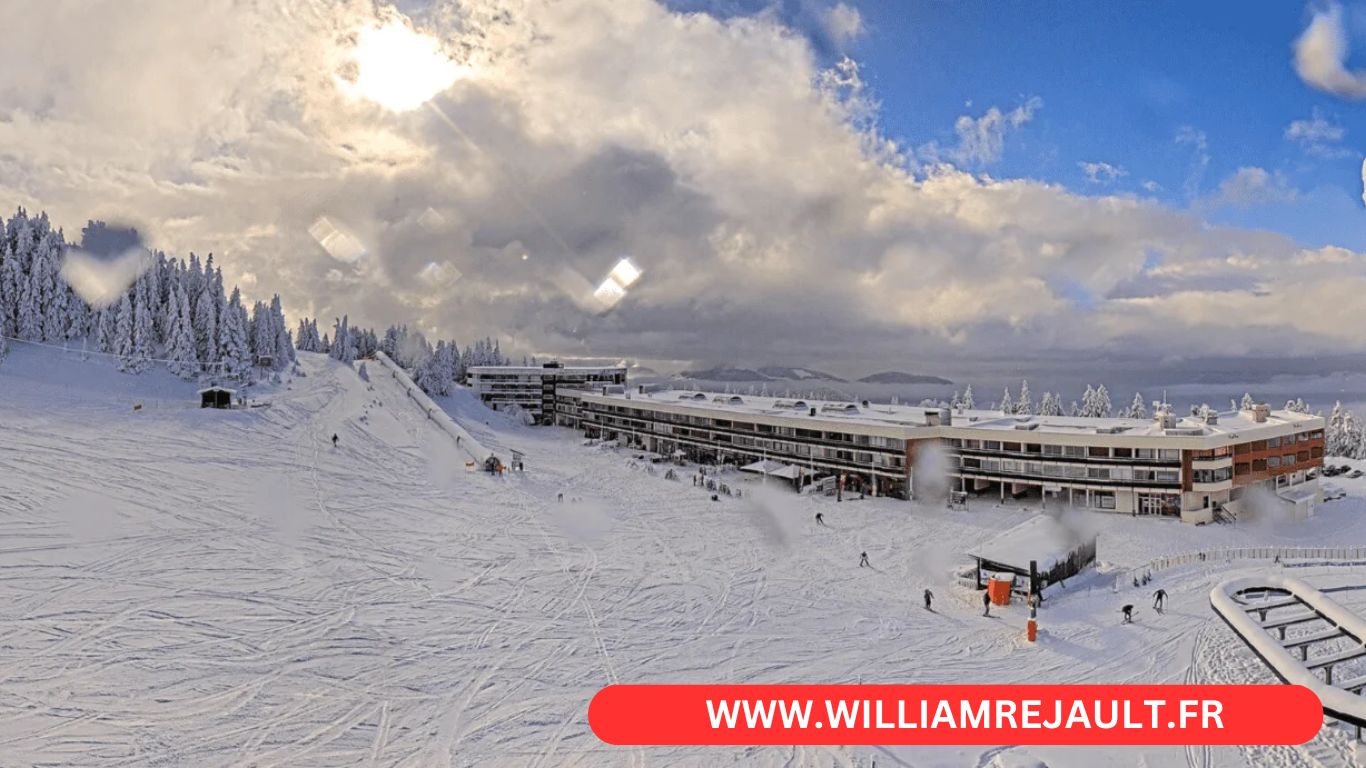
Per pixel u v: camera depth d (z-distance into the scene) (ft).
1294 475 261.24
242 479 229.86
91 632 118.93
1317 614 99.50
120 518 179.63
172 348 352.49
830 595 159.63
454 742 93.30
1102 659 120.57
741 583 167.43
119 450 234.99
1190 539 212.23
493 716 100.53
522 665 118.11
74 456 221.05
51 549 154.61
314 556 171.53
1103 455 251.19
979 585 163.53
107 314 353.92
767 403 406.00
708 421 370.53
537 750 91.66
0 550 150.61
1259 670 111.55
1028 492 274.98
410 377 507.30
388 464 287.07
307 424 324.19
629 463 360.69
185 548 166.30
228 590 143.74
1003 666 118.52
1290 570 171.83
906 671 117.19
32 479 195.62
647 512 247.29
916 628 138.41
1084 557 176.45
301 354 539.70
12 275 337.11
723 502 266.16
